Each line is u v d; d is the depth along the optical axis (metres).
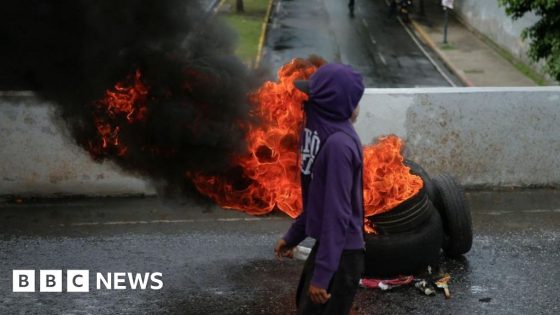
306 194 4.17
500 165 8.30
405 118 8.12
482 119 8.16
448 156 8.23
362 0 50.94
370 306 5.56
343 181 3.82
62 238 7.01
